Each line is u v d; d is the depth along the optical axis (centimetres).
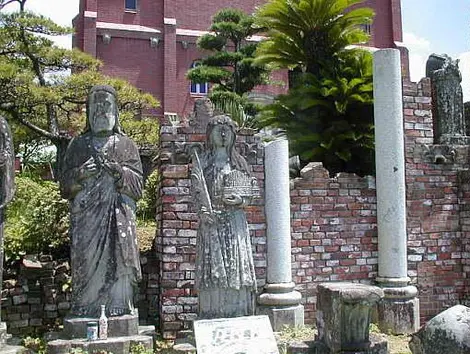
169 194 742
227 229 603
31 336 728
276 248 757
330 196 822
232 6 2962
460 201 859
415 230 836
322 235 812
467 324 374
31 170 1809
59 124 1642
